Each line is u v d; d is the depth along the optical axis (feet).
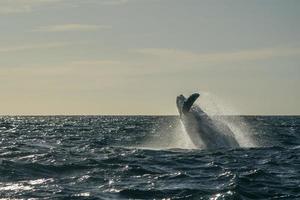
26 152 341.62
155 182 231.09
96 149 392.27
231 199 194.18
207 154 335.26
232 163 298.97
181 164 293.64
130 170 264.93
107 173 256.93
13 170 252.01
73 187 217.97
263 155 340.39
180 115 355.77
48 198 194.70
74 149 394.52
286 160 316.81
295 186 220.23
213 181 232.94
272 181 232.94
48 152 351.87
